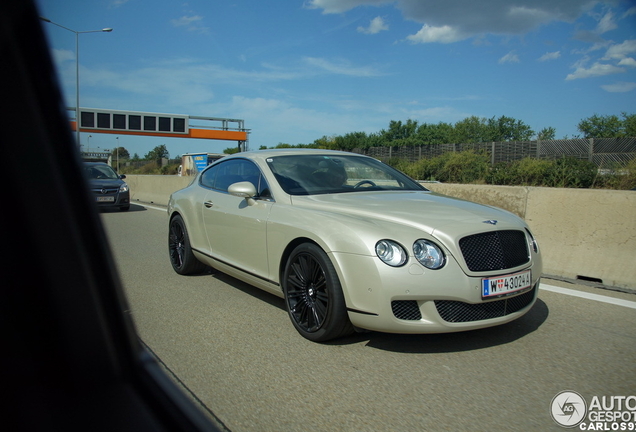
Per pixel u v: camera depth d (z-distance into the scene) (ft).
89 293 8.36
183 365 10.47
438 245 10.59
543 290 16.14
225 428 8.01
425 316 10.36
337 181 14.69
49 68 8.17
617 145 62.85
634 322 13.05
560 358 10.74
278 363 10.54
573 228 17.92
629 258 16.40
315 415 8.43
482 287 10.55
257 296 15.84
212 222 16.30
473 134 148.15
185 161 109.60
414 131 158.81
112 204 43.62
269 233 13.20
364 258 10.48
